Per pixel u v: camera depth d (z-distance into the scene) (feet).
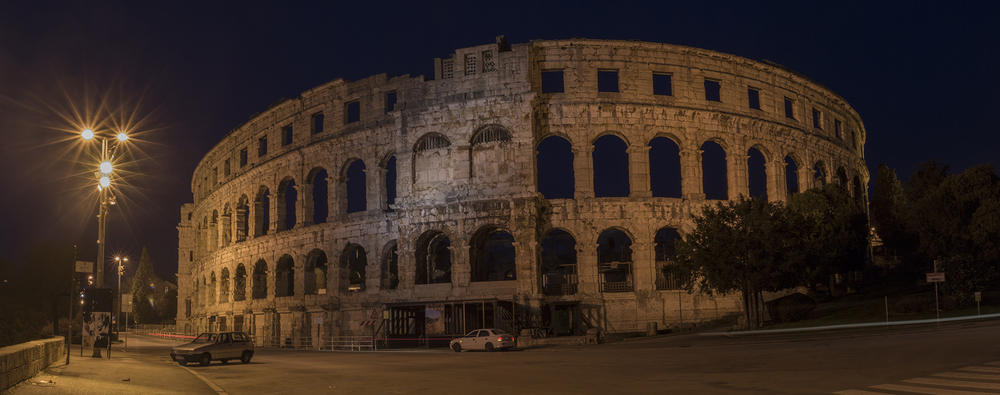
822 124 260.42
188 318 374.84
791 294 218.18
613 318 207.82
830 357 95.86
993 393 57.57
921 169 235.81
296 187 252.83
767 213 180.86
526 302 201.36
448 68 222.89
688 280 192.34
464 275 208.95
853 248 218.18
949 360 82.02
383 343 214.90
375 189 229.45
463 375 97.14
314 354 178.81
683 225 215.10
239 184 287.07
